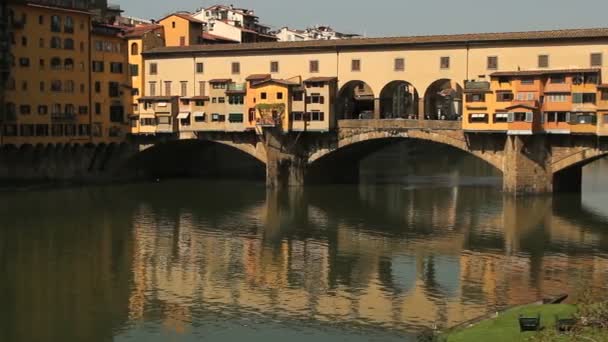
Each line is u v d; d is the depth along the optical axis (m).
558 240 70.06
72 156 107.06
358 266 61.72
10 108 98.81
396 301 52.25
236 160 131.00
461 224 77.62
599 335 31.42
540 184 89.38
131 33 113.81
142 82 112.50
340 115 105.62
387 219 80.94
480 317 44.91
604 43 85.94
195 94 109.62
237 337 45.91
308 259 64.06
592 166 133.62
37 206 88.75
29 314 50.19
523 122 87.12
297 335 46.12
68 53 105.00
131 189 102.94
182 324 48.28
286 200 93.25
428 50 95.12
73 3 106.25
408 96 138.12
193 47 109.62
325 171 106.81
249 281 57.50
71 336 46.38
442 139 93.25
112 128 110.50
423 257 64.44
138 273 59.84
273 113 100.44
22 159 101.88
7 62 97.19
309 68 102.19
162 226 78.00
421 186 105.38
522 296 52.59
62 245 69.25
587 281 55.84
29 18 100.62
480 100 90.38
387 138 97.12
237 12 168.50
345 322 48.25
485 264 61.88
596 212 82.19
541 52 89.06
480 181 111.25
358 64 99.38
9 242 70.31
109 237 72.69
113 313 50.34
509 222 77.94
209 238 72.31
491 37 91.50
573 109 86.12
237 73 106.69
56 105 103.81
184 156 121.25
